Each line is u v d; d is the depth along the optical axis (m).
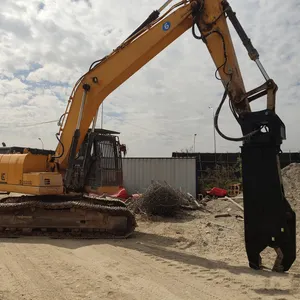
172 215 14.01
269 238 6.07
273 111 6.38
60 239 8.91
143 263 6.54
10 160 9.53
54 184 9.02
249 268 6.29
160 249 7.96
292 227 6.10
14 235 9.24
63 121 9.37
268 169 6.14
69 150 9.21
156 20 8.35
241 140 6.37
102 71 8.88
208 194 20.02
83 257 6.91
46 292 4.86
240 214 13.78
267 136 6.13
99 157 9.90
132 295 4.79
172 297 4.75
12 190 9.37
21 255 6.96
